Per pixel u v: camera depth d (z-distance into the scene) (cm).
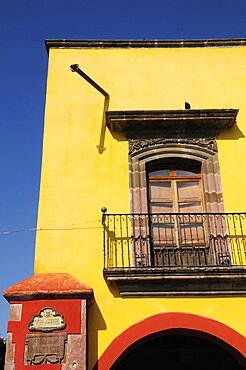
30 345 841
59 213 1016
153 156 1088
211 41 1255
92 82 1112
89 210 1022
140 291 923
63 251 976
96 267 961
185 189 1084
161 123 1103
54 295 877
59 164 1072
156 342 1150
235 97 1181
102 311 912
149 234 1005
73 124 1124
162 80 1201
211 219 1015
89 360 866
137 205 1033
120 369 1162
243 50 1252
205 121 1103
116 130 1115
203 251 1005
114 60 1223
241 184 1059
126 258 972
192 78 1207
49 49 1227
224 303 923
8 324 855
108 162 1079
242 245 985
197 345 1148
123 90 1180
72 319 862
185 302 923
